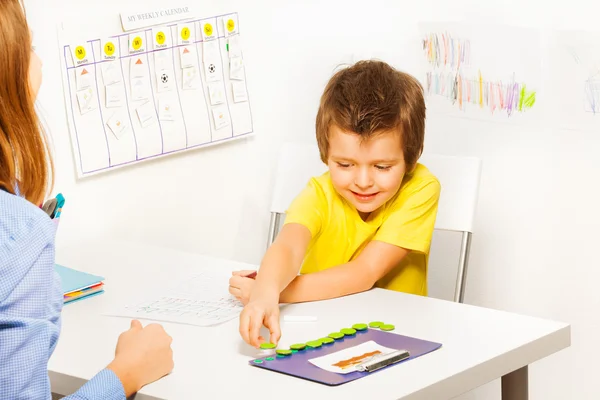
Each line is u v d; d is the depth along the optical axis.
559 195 1.84
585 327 1.85
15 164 0.85
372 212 1.55
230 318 1.21
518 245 1.92
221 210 2.01
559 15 1.77
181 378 0.98
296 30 2.08
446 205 1.62
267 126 2.06
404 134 1.38
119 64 1.72
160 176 1.85
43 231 0.83
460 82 1.94
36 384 0.82
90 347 1.10
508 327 1.15
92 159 1.69
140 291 1.35
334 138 1.39
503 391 1.19
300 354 1.05
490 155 1.93
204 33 1.87
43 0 1.58
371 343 1.08
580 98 1.77
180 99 1.84
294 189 1.81
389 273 1.55
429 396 0.95
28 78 0.86
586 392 1.87
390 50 2.04
